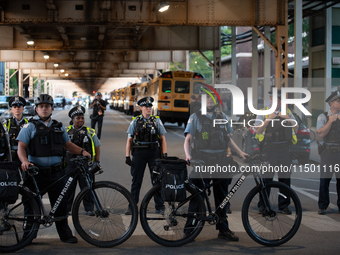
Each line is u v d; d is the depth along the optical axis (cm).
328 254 506
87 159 549
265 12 1805
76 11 1866
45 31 2769
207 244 544
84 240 559
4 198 495
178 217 536
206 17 1834
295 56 1680
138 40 2838
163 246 533
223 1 1822
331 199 799
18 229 520
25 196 524
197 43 2841
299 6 1680
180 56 3694
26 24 1877
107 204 534
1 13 1862
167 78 2759
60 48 2855
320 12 2066
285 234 543
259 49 4488
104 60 3691
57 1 1861
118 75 5875
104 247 527
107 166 1146
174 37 2836
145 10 1859
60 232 547
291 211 551
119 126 2831
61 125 550
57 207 539
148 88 3559
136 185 688
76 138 672
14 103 730
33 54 3678
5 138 602
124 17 1862
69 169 662
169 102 2769
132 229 531
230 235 559
